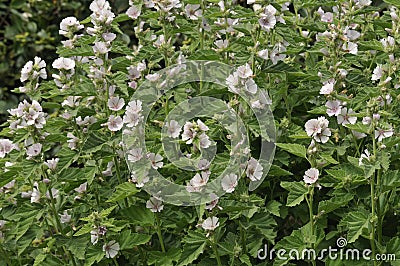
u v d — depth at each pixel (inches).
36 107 85.6
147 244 91.4
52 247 91.7
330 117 93.7
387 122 86.2
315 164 83.6
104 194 90.5
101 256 85.3
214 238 84.6
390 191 89.4
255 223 86.6
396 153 87.5
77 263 90.9
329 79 89.9
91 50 90.0
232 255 86.1
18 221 89.2
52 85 93.1
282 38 93.7
